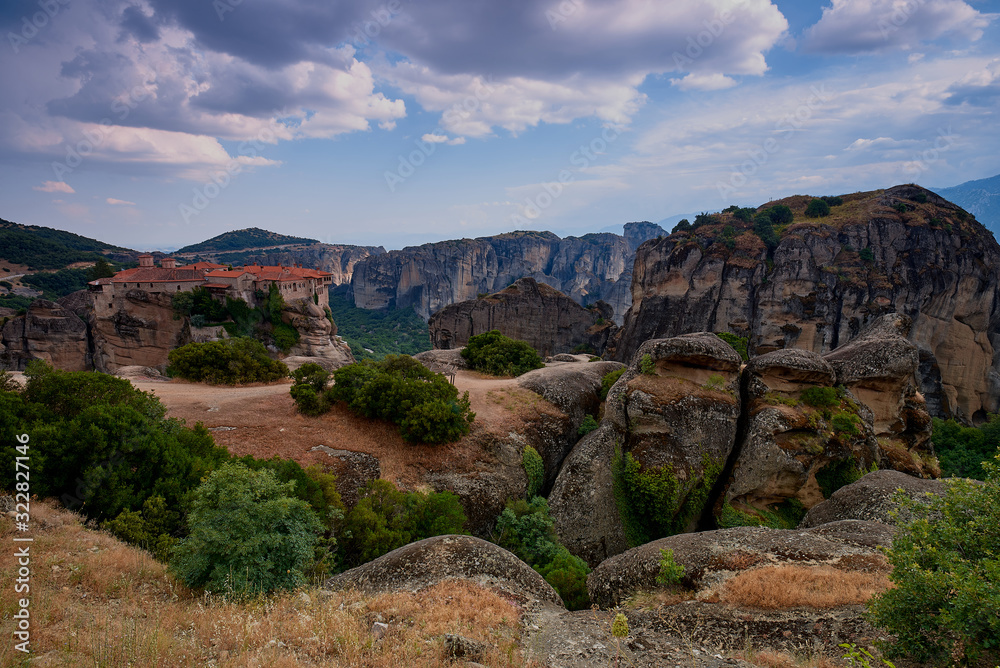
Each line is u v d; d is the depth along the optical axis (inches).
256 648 372.8
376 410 1274.6
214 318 3299.7
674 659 448.1
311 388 1284.4
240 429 1136.8
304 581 530.3
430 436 1212.5
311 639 391.9
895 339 1352.1
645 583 617.3
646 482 1145.4
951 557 356.2
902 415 1397.6
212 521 506.3
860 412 1279.5
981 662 348.5
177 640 367.2
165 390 1391.5
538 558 1052.5
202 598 468.4
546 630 492.7
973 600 307.0
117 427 669.3
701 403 1226.6
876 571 547.2
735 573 573.3
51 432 631.8
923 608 357.1
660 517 1142.3
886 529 638.5
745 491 1178.6
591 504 1182.9
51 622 369.1
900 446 1364.4
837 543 612.7
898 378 1332.4
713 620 511.5
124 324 3122.5
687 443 1202.6
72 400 761.0
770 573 558.6
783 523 1151.6
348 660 374.6
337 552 801.6
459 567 588.1
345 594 524.7
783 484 1162.6
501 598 538.9
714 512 1196.5
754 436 1202.6
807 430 1190.3
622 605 580.1
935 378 3181.6
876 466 1234.6
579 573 802.8
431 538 645.3
